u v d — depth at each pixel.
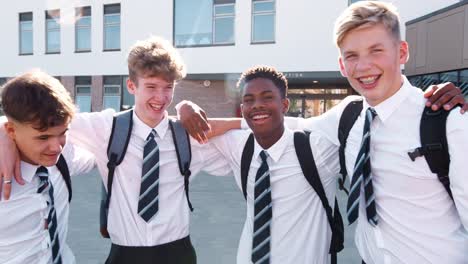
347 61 1.89
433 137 1.75
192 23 16.92
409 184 1.85
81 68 18.95
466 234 1.89
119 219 2.38
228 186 8.37
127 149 2.39
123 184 2.38
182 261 2.46
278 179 2.32
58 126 1.75
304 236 2.29
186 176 2.46
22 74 1.81
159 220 2.37
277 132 2.33
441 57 10.67
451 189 1.76
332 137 2.30
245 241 2.40
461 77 10.13
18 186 1.87
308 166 2.27
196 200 7.12
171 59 2.41
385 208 1.92
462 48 9.89
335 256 2.42
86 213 6.30
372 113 1.94
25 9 19.91
